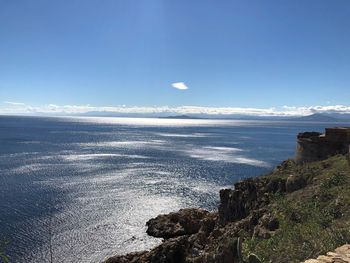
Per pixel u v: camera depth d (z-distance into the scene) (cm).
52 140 18312
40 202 6241
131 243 4712
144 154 13312
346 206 2134
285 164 5081
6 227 4969
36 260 4078
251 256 1077
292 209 2509
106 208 6059
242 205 4109
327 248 1489
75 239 4716
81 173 9012
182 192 7269
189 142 19512
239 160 11825
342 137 4559
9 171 8938
